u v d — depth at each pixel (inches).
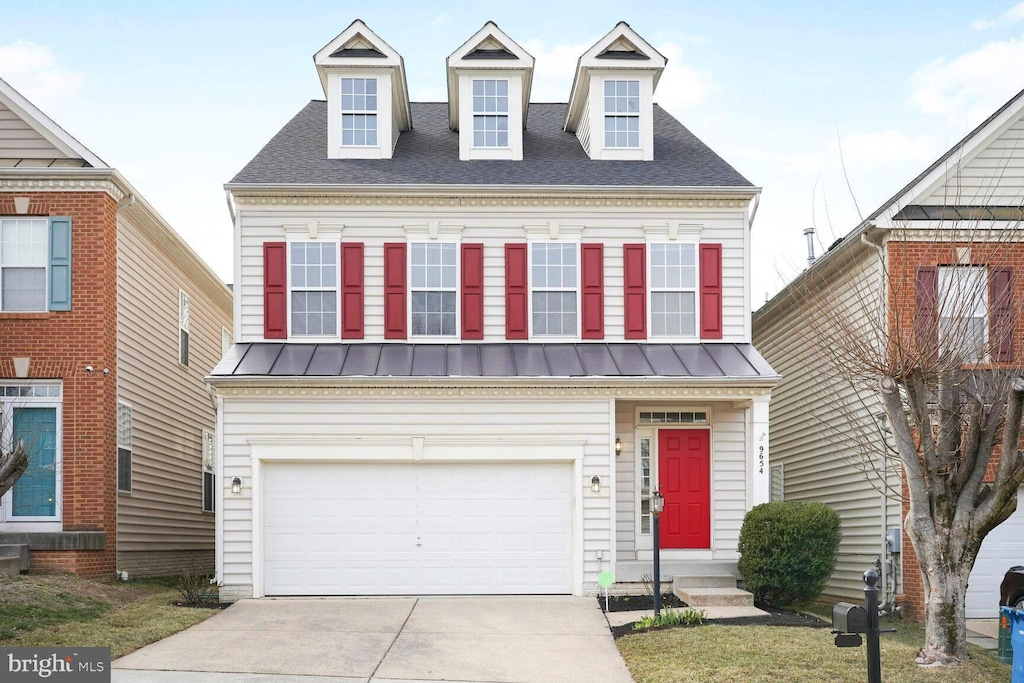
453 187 730.2
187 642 507.8
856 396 717.9
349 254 734.5
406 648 502.3
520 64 789.2
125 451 753.0
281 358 700.7
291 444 674.8
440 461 682.2
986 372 501.0
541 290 741.9
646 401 732.7
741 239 751.1
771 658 461.7
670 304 744.3
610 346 733.3
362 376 669.9
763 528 639.1
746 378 679.7
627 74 796.0
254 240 733.9
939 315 494.6
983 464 470.0
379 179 740.7
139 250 790.5
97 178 700.7
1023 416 462.3
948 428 477.4
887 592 673.6
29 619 523.5
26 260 703.1
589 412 687.7
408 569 678.5
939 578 469.4
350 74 781.9
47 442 690.8
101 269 698.8
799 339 842.8
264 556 673.6
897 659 465.4
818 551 629.3
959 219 660.7
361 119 782.5
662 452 730.2
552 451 682.8
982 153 693.9
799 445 852.0
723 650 478.9
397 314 731.4
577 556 674.8
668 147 819.4
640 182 748.0
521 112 796.6
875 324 537.0
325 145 799.7
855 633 373.7
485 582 679.1
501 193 737.0
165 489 870.4
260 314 728.3
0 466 546.6
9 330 692.1
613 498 680.4
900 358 479.5
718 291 743.1
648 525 722.2
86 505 684.1
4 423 651.5
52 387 693.3
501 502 686.5
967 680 433.7
